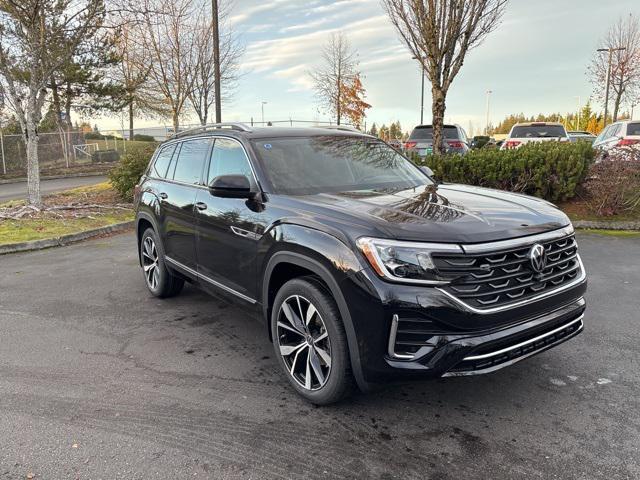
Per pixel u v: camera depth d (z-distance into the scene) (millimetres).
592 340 4316
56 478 2674
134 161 13250
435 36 10250
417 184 4289
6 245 8555
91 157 27938
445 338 2781
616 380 3627
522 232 3059
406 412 3275
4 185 20344
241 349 4363
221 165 4473
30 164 11711
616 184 9297
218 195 3803
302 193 3783
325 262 3062
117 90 27406
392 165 4648
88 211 12148
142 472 2715
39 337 4680
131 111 32281
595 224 9211
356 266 2893
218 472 2707
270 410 3328
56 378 3838
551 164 9891
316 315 3250
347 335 3006
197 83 19562
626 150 9852
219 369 3971
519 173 10102
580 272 3475
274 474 2684
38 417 3275
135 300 5785
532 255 3002
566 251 3357
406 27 10836
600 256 7199
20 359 4195
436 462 2758
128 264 7566
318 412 3293
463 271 2812
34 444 2973
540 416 3186
